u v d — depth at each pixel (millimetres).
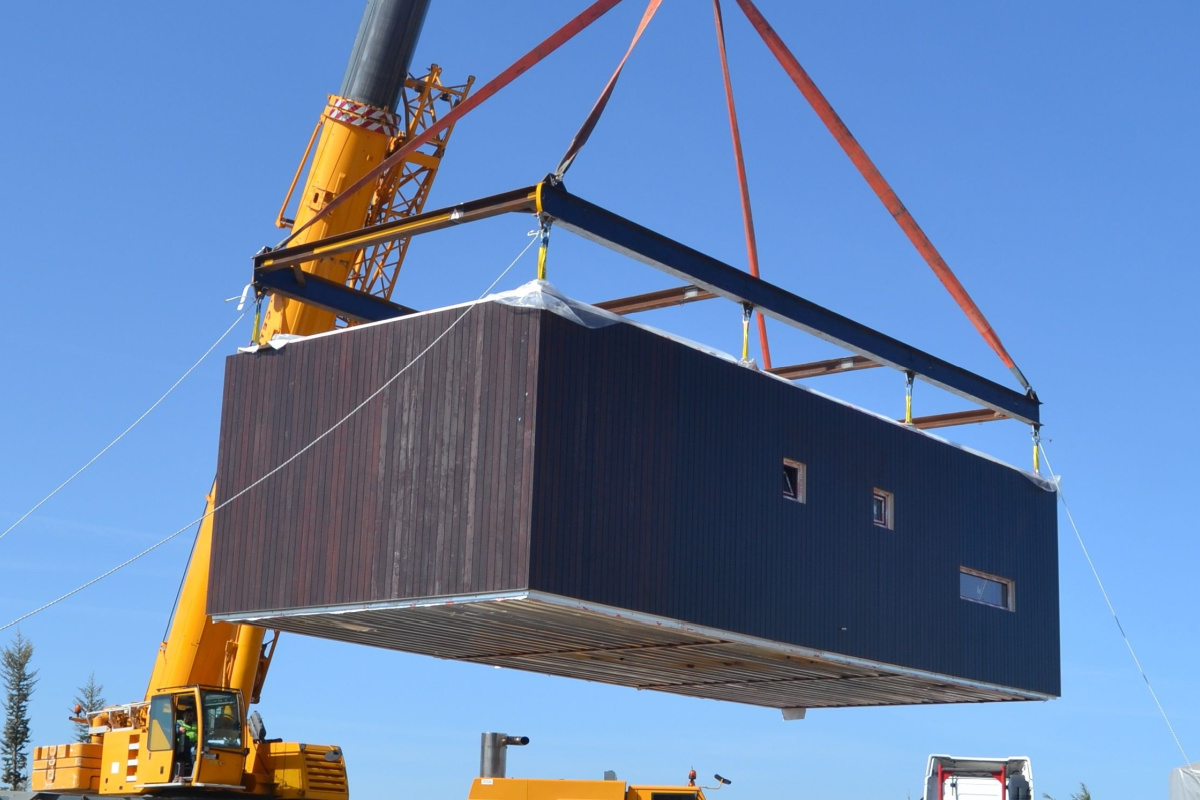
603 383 27078
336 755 34375
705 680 38031
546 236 26766
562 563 25688
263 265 31328
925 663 33844
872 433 33531
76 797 34500
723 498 29234
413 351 27781
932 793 34219
